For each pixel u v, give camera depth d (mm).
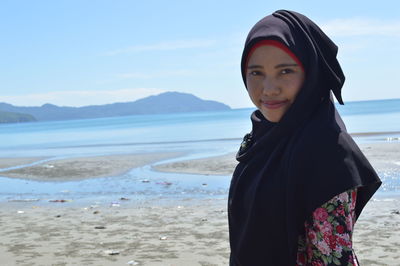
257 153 1691
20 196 12047
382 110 79500
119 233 7723
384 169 12461
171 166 15797
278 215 1516
